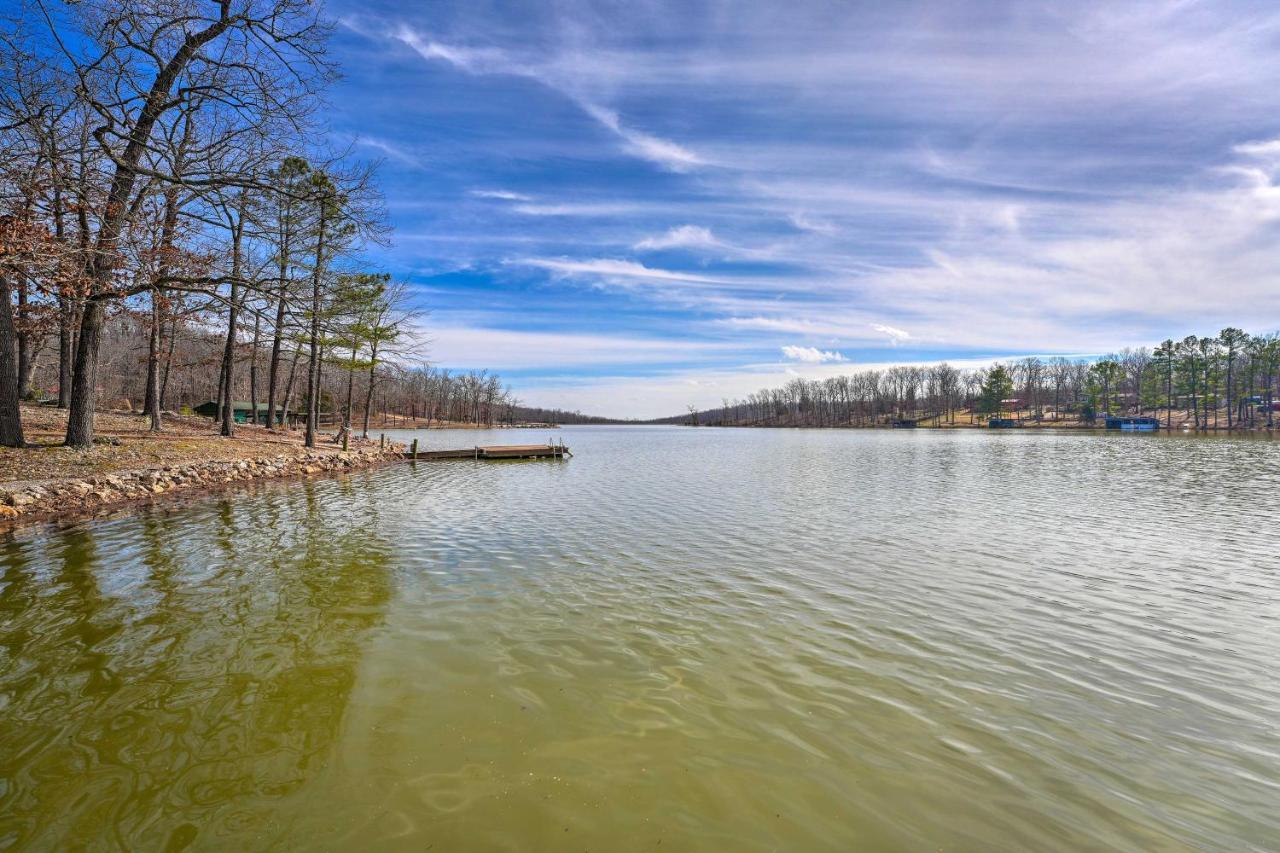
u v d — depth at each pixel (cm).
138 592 759
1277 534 1252
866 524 1351
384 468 2684
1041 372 11825
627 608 746
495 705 487
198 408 3975
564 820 349
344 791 370
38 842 319
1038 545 1136
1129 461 3244
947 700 515
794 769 408
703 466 3022
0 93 1026
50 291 1180
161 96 1257
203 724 447
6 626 638
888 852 330
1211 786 401
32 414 2102
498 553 1035
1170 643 656
